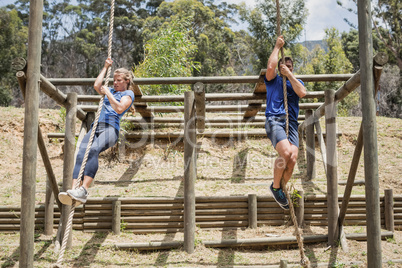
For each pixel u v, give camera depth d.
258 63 24.75
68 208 4.96
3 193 6.21
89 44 37.69
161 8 32.31
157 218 5.34
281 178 4.06
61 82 5.30
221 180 6.76
